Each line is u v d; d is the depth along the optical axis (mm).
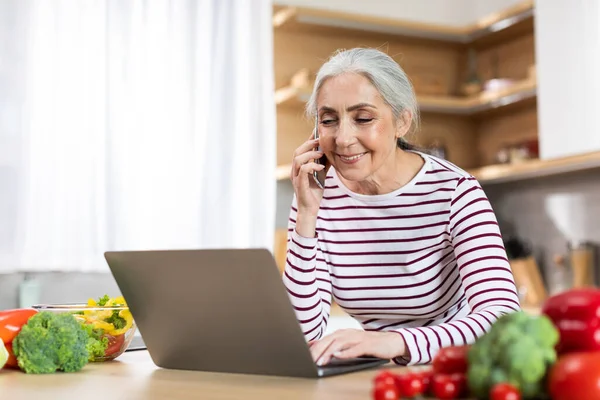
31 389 988
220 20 3201
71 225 2889
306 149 1502
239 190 3188
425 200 1527
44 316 1162
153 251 1071
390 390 779
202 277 1056
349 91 1379
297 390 920
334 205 1600
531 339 746
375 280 1578
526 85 3504
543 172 3609
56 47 2893
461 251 1449
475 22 4164
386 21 3629
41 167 2855
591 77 3111
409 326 1644
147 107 3041
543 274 3871
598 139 3080
